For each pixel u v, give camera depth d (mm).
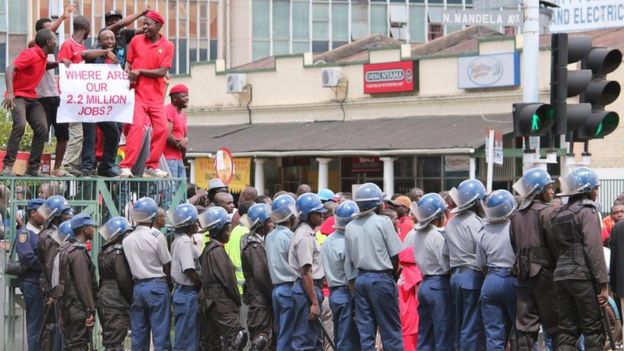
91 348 18625
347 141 45844
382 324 17062
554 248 15570
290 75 52094
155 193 20672
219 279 17984
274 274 17828
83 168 20594
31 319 19688
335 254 17469
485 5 19375
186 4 79000
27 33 73062
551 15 20438
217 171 29484
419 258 17156
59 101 20766
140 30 22641
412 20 79500
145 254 18141
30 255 19359
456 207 16875
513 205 16125
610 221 21469
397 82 47812
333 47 80625
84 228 18469
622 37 43688
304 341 17719
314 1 80312
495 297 16094
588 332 15461
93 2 75188
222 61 54781
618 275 17719
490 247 16141
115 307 18359
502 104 44656
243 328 18109
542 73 42812
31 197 20406
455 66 46094
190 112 55906
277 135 49844
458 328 16750
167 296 18266
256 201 20609
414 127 45562
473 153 40875
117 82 20312
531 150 18516
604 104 18188
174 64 78938
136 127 20656
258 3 79625
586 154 18156
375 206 17047
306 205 17594
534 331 15836
